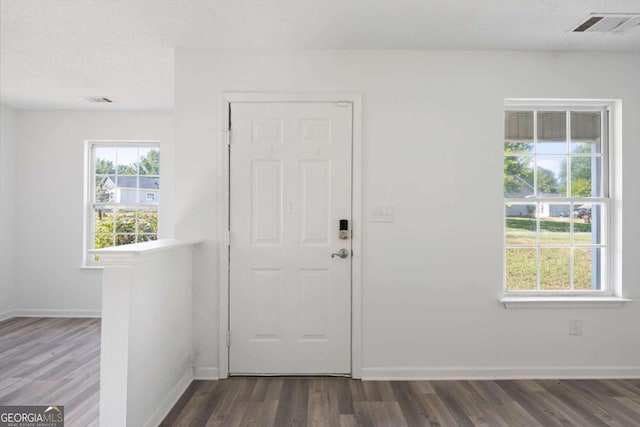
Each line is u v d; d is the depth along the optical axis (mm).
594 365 3062
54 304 4902
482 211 3072
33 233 4906
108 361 1972
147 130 4953
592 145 3234
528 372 3045
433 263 3055
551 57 3109
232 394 2748
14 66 3416
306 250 3043
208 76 3051
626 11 2500
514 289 3174
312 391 2801
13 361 3381
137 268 2105
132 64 3367
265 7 2461
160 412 2395
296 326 3039
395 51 3074
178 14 2539
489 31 2777
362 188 3055
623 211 3119
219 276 3033
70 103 4586
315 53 3066
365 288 3043
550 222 3207
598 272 3201
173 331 2637
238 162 3053
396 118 3068
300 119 3059
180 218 3033
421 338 3043
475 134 3082
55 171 4922
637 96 3121
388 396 2732
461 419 2424
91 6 2432
